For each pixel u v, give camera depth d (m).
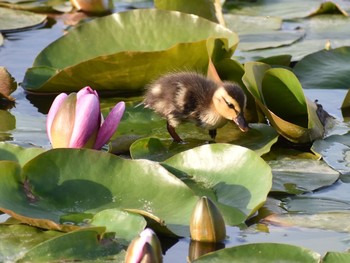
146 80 12.75
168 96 11.74
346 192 9.50
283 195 9.41
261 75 11.80
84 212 8.55
